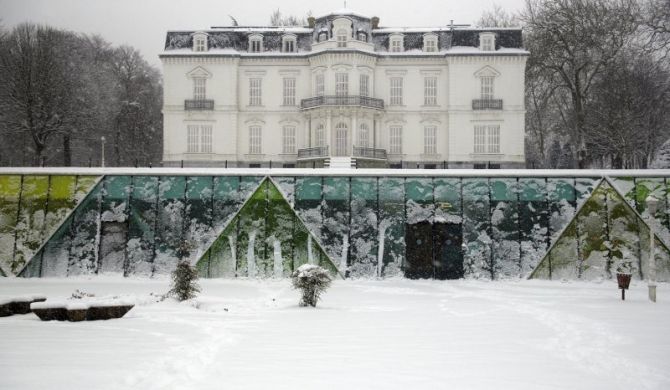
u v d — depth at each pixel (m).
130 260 34.47
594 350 14.62
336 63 59.44
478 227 34.56
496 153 59.97
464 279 33.91
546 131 85.25
